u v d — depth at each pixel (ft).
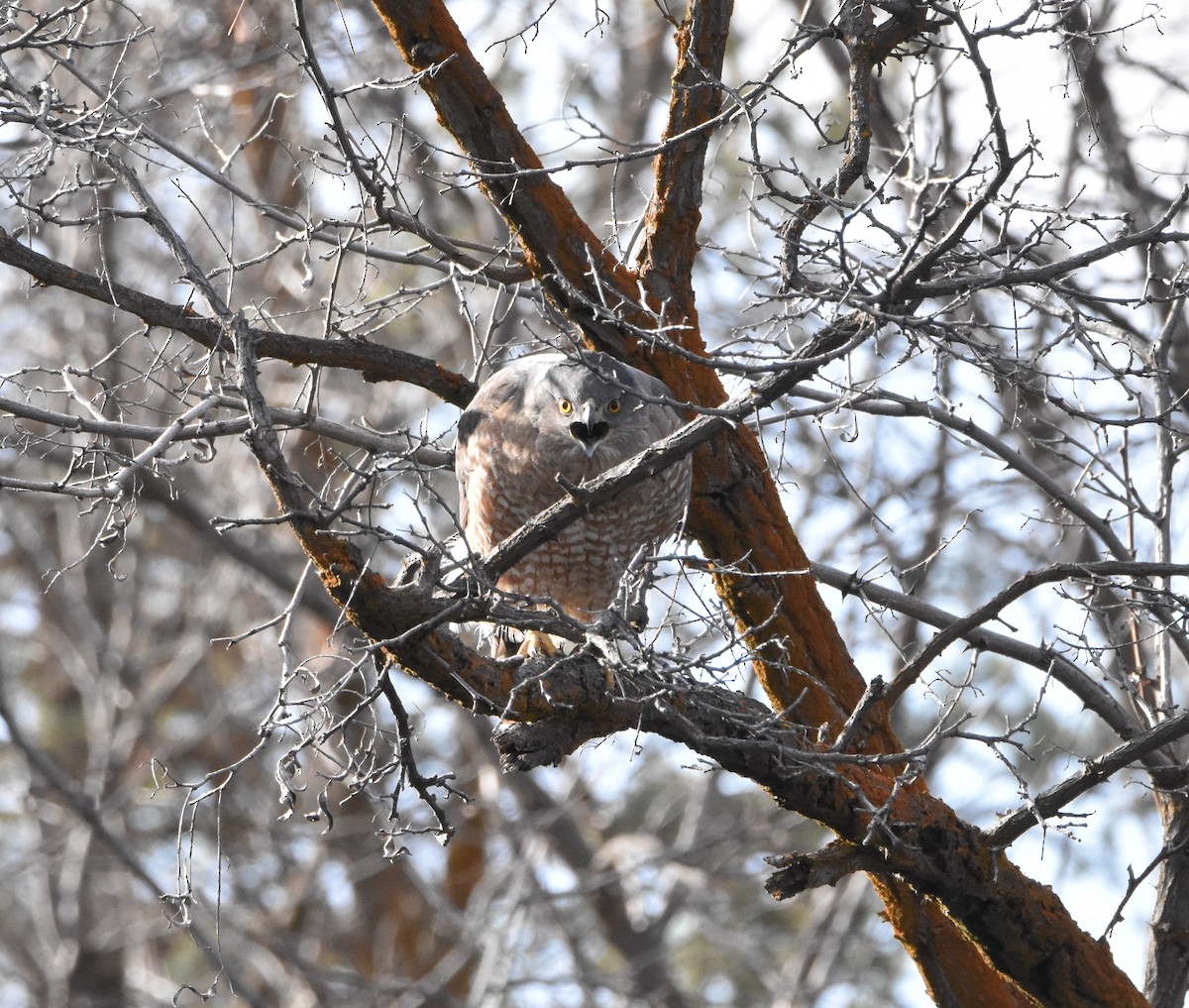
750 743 24.31
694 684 23.86
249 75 49.96
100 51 45.93
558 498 33.19
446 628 25.80
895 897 31.81
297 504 23.22
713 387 33.55
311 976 53.31
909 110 38.11
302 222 32.42
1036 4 24.29
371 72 50.67
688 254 33.22
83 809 52.29
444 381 34.22
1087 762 28.45
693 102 32.65
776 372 24.30
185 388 30.50
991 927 29.66
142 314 28.76
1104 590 36.78
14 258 27.61
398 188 30.32
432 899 53.16
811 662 32.17
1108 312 33.27
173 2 49.80
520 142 31.71
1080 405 32.32
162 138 30.48
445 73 30.94
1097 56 40.50
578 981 51.01
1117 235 28.94
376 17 52.03
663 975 60.59
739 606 32.71
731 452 32.76
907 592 34.06
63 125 27.07
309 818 23.90
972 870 28.96
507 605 25.40
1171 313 34.27
